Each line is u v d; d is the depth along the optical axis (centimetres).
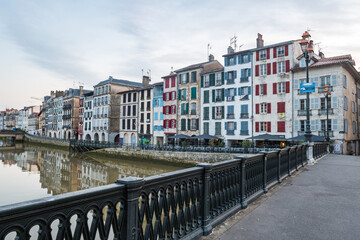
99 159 4378
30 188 2147
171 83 4541
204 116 4069
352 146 3294
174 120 4381
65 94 8344
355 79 3712
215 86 3978
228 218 464
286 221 451
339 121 2945
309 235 390
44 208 185
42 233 186
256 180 633
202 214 396
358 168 1165
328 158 1759
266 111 3488
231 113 3772
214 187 434
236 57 3797
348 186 755
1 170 3134
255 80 3600
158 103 4769
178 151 3409
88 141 5522
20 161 4100
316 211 510
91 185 2344
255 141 3497
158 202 310
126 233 253
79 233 212
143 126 5041
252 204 561
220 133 3866
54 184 2366
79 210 212
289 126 3281
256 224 435
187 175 359
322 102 3097
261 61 3569
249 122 3603
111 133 5956
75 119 7475
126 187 254
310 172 1042
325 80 3080
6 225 163
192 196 376
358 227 423
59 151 5984
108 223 238
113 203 244
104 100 6141
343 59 3097
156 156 3644
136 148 4050
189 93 4278
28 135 8981
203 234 387
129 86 6241
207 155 3077
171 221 330
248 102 3634
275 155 803
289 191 688
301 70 3231
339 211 510
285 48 3391
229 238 377
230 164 492
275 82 3431
